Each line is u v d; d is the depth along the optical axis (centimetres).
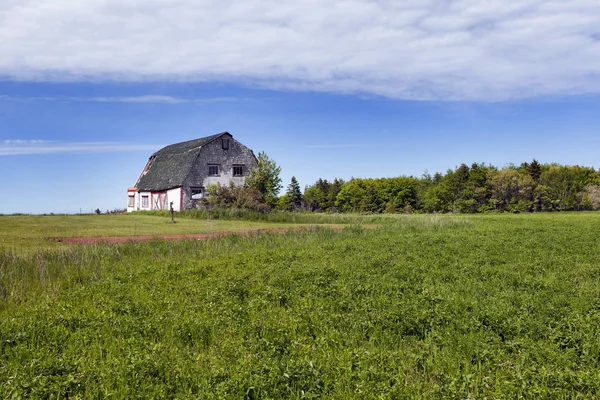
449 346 764
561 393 586
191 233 2462
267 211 4094
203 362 705
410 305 961
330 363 679
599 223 3384
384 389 582
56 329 834
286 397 595
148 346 754
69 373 642
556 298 1048
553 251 1797
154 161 6119
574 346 751
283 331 822
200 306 1004
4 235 2228
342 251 1764
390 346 785
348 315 910
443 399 566
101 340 796
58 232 2439
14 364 679
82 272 1408
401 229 2734
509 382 601
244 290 1138
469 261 1540
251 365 656
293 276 1267
